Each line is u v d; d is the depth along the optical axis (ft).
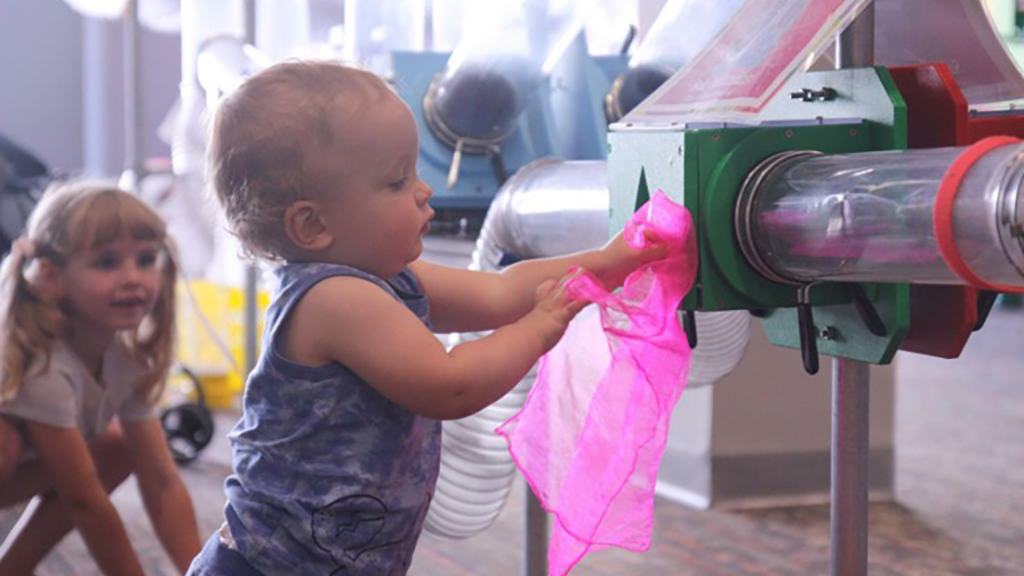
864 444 3.44
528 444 3.20
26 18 15.75
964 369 12.85
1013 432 9.82
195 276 10.66
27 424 5.54
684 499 8.07
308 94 3.15
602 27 7.48
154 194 10.00
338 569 3.27
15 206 9.71
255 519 3.27
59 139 16.03
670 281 2.97
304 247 3.21
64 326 5.57
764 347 7.93
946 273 2.61
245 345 9.29
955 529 7.23
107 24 15.44
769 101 3.02
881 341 3.09
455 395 3.06
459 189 6.16
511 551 6.93
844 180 2.75
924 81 3.20
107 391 5.79
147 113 15.88
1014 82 3.80
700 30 5.30
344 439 3.20
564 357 3.21
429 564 6.69
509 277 3.57
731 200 2.97
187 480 8.38
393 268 3.27
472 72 5.95
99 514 5.59
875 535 7.14
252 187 3.19
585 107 6.70
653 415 2.93
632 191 3.20
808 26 3.09
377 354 3.09
